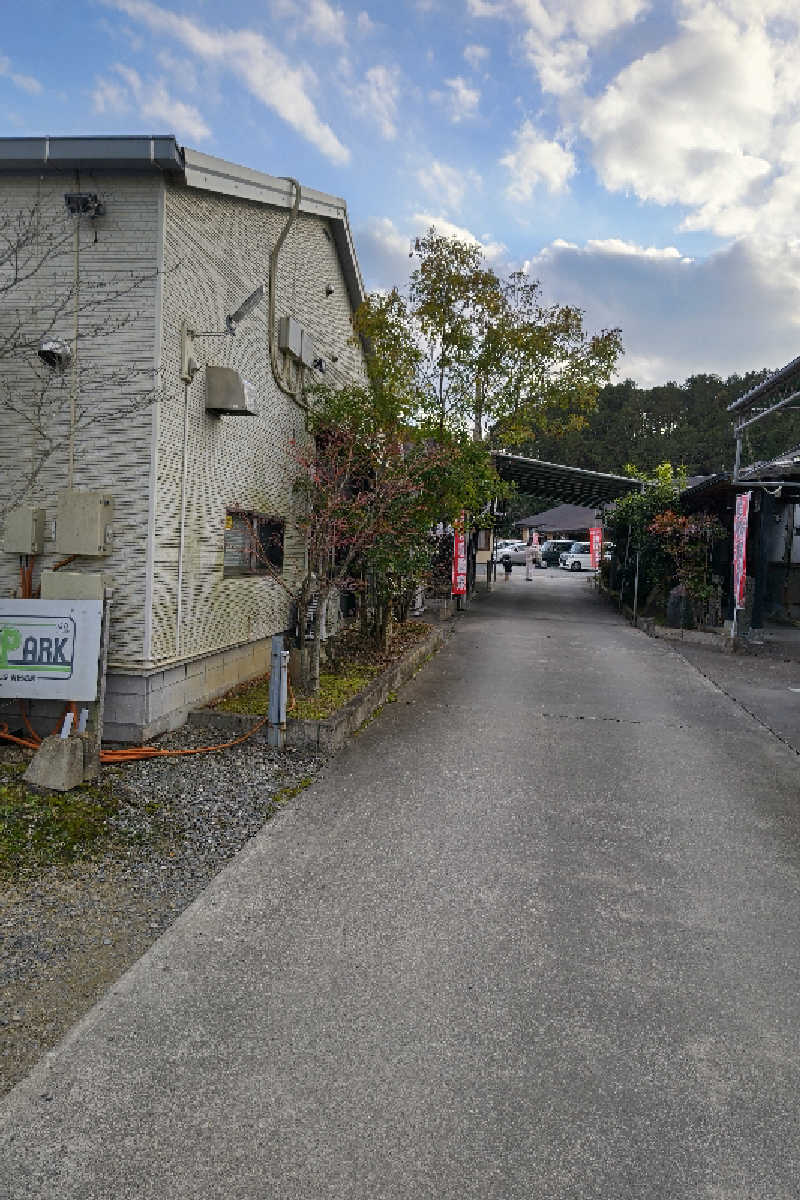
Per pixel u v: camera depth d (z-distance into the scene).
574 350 11.81
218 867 4.23
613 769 6.23
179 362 6.26
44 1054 2.68
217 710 6.93
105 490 5.97
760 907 3.96
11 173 5.88
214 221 6.84
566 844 4.68
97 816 4.66
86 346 5.94
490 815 5.11
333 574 8.92
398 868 4.27
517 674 10.28
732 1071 2.71
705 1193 2.20
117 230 5.89
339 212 9.58
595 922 3.75
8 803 4.61
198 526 6.77
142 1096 2.49
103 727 6.04
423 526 9.65
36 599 5.73
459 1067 2.68
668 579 16.70
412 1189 2.17
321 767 5.99
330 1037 2.81
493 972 3.28
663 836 4.87
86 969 3.22
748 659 12.21
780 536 17.84
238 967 3.25
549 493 28.78
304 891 3.96
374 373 10.20
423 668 10.47
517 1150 2.32
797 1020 3.02
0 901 3.74
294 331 8.62
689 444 51.88
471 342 10.65
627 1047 2.82
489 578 25.88
